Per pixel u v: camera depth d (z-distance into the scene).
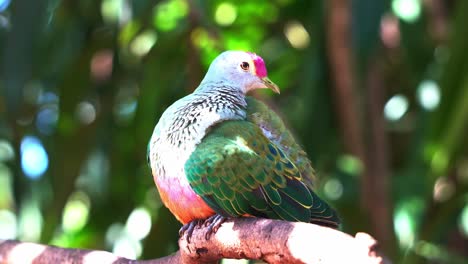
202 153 5.52
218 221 4.95
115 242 11.48
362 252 3.78
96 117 10.99
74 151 10.70
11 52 8.35
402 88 11.47
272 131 6.00
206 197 5.51
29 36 8.33
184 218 5.77
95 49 10.67
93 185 11.52
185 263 5.24
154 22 10.29
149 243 10.52
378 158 9.80
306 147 9.76
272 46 11.37
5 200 14.16
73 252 5.73
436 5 10.52
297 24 11.09
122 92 11.70
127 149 11.14
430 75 10.17
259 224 4.52
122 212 11.28
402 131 11.68
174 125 5.71
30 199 10.70
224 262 9.68
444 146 8.98
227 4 10.80
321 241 4.00
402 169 11.41
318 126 9.75
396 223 9.76
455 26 8.73
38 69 8.74
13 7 8.30
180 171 5.60
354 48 8.13
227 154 5.50
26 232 10.88
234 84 6.32
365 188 9.77
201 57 10.23
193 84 10.02
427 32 10.59
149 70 10.41
